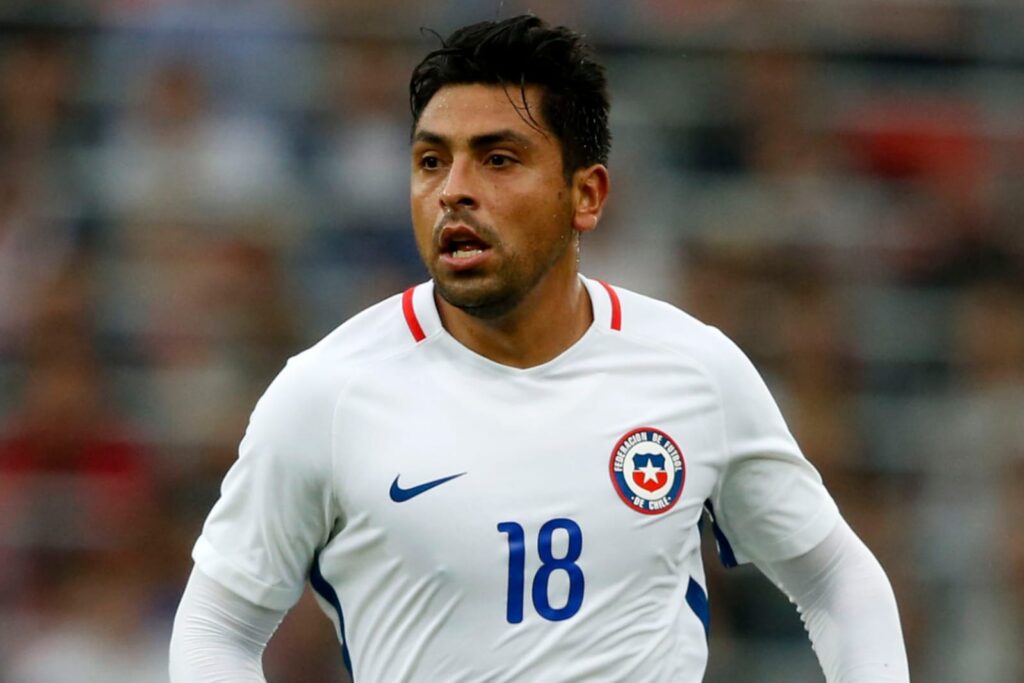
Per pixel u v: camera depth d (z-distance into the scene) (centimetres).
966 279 3481
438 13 3566
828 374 3344
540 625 1262
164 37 3538
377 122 3491
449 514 1262
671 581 1309
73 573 3030
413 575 1268
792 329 3362
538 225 1284
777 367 3334
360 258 3378
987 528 3186
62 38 3531
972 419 3303
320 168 3450
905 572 3175
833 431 3278
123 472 3119
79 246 3353
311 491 1282
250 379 3241
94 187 3425
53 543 3048
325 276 3350
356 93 3512
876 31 3644
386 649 1289
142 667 2962
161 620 3006
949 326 3412
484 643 1263
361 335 1327
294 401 1283
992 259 3503
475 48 1277
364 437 1277
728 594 2939
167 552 3069
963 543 3181
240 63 3528
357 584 1297
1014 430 3272
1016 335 3394
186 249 3350
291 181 3438
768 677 2917
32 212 3394
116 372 3209
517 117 1274
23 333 3241
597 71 1341
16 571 3020
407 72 3525
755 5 3619
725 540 1423
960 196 3562
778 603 2934
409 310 1332
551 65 1291
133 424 3162
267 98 3509
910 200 3534
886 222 3506
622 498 1287
